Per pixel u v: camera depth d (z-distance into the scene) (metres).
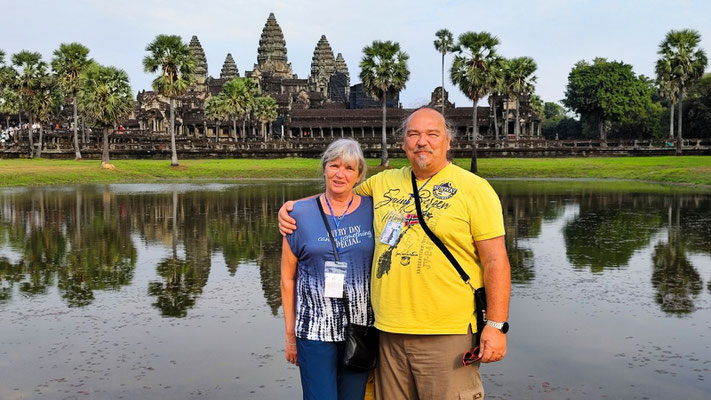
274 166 61.78
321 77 175.25
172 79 60.72
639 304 9.40
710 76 85.69
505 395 5.98
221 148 76.81
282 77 157.62
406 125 4.27
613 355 7.09
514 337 7.79
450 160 4.69
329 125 108.06
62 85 71.00
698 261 13.00
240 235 17.66
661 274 11.67
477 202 4.09
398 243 4.19
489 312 4.12
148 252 14.70
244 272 12.19
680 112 67.50
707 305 9.30
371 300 4.36
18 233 18.30
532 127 101.31
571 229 18.55
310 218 4.49
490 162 62.28
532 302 9.57
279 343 7.64
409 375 4.27
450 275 4.11
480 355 4.10
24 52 73.31
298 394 6.07
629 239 16.36
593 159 64.19
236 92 87.25
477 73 55.50
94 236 17.59
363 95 141.88
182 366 6.85
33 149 77.38
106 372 6.67
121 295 10.26
